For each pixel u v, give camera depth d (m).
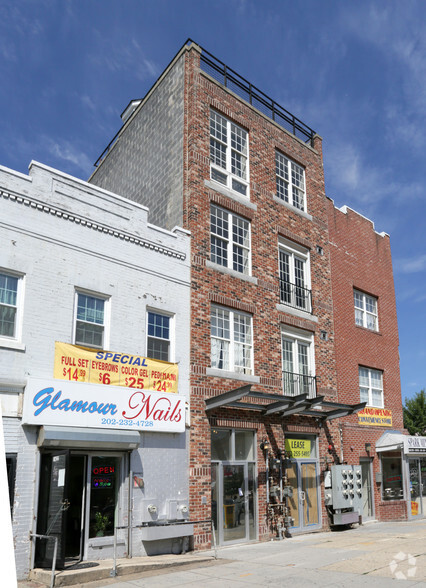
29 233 12.06
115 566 10.73
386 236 25.22
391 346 23.55
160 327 14.56
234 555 13.10
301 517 17.19
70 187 13.07
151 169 18.70
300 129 22.11
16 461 10.80
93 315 13.09
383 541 14.04
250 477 15.95
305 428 18.00
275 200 19.36
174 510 13.34
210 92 17.91
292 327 18.78
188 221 16.00
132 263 14.09
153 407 13.38
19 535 10.53
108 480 12.60
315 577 10.02
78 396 11.91
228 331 16.45
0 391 10.91
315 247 20.75
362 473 20.39
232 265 17.08
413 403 42.44
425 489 21.94
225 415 15.41
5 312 11.45
